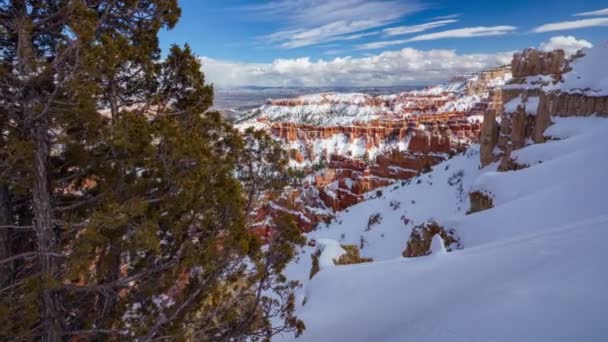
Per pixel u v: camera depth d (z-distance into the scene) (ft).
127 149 22.93
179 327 26.68
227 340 28.68
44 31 21.93
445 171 224.94
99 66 20.16
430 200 191.72
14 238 26.21
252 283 28.50
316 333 43.29
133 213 20.38
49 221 21.89
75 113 20.16
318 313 50.16
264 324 30.78
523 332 17.74
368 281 52.80
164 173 23.66
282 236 29.91
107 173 25.22
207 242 24.95
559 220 60.90
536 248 31.01
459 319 22.71
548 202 67.72
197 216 25.62
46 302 22.29
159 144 23.44
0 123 20.53
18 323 20.08
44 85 20.70
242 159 30.99
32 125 20.76
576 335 15.64
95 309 27.89
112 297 25.99
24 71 18.97
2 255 23.70
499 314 20.61
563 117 149.79
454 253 47.11
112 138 21.35
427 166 261.03
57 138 21.34
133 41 27.73
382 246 170.60
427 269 44.52
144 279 26.27
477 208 102.53
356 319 41.65
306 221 242.37
